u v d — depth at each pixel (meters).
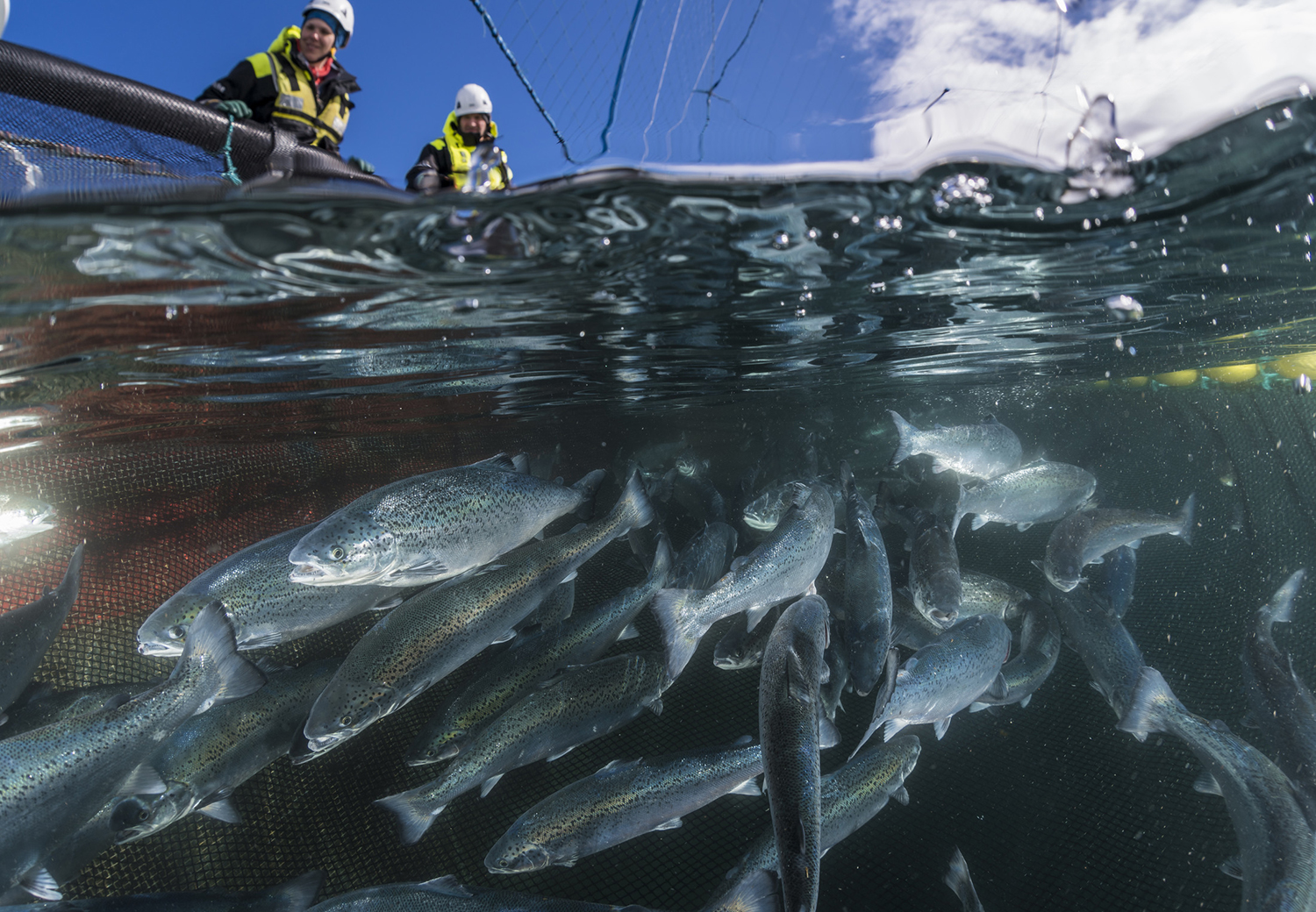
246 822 3.46
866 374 9.05
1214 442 11.40
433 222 2.44
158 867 3.15
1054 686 4.88
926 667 3.34
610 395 8.86
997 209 2.88
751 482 8.12
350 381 5.64
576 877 3.35
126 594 4.66
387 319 3.81
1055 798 3.80
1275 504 9.30
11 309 2.75
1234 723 4.51
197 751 2.96
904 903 3.17
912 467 7.28
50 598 3.49
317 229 2.38
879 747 3.43
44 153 2.25
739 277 3.68
